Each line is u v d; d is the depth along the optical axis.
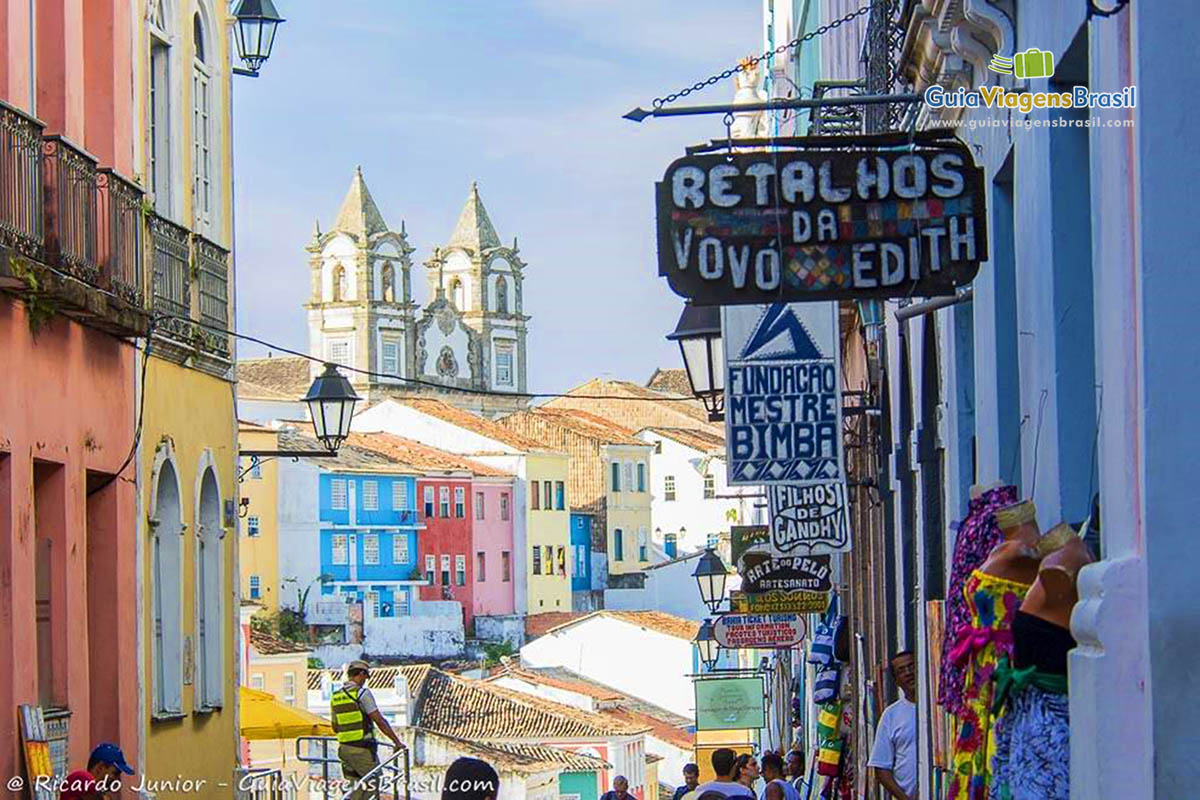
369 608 151.00
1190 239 8.73
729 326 22.61
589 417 190.00
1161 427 8.69
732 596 36.56
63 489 21.88
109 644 24.02
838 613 36.16
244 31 30.41
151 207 24.88
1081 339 11.45
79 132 22.98
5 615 19.80
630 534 180.88
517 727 100.12
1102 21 9.73
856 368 28.86
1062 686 9.55
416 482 159.75
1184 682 8.56
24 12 21.27
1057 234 11.48
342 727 29.56
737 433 22.48
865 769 29.02
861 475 28.55
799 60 46.38
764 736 70.44
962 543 11.52
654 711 120.81
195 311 27.59
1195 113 8.77
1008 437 13.42
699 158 13.10
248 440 116.19
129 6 25.05
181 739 26.78
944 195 12.99
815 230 13.02
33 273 19.64
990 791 10.05
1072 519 11.34
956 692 10.92
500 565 168.00
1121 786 8.77
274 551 148.88
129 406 24.52
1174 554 8.62
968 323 16.02
